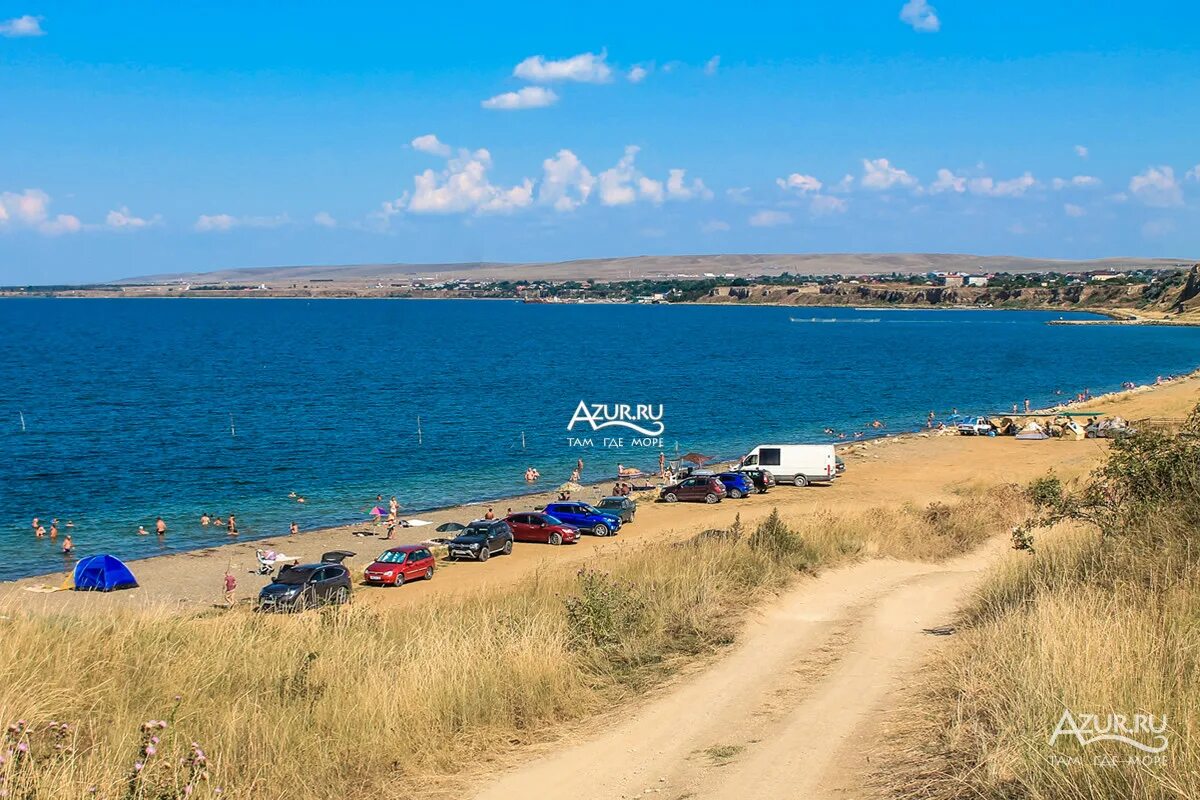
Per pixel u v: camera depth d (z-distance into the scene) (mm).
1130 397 88750
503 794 8203
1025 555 16156
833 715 9797
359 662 11352
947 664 10914
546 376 122312
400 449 68688
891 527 25781
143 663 11188
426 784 8438
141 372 121438
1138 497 13398
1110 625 8797
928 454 64125
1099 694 7395
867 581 19141
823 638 13688
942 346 179375
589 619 13359
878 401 100438
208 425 77625
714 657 12578
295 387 106500
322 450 67438
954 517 28609
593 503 50531
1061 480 40656
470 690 10305
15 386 103312
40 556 39531
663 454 65438
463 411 89000
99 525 45250
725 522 40094
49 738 8305
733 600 16078
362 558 38625
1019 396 104750
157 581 34969
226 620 14367
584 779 8477
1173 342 184500
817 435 77500
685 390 108500
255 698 10148
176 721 9070
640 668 12102
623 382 116000
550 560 34562
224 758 8312
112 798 7090
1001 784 6867
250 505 50219
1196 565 10023
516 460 65312
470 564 36031
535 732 9812
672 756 8922
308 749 8836
